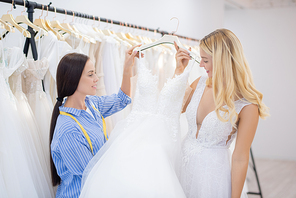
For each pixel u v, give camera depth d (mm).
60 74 1471
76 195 1437
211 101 1440
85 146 1440
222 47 1329
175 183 1271
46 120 1750
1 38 1623
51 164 1563
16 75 1622
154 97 1558
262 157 5961
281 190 4062
